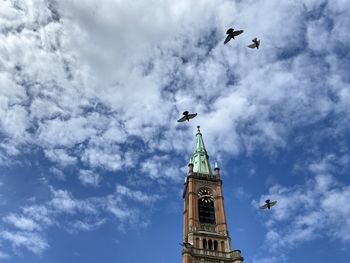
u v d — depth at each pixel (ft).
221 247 298.76
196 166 388.78
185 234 329.93
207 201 339.98
